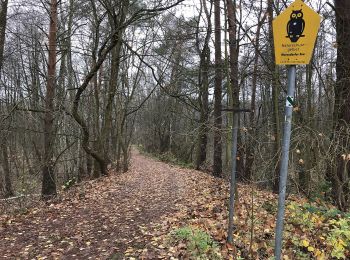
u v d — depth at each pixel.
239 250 5.72
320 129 8.73
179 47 20.50
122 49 24.16
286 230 6.23
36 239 7.20
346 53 8.06
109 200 11.62
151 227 7.77
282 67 12.39
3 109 17.92
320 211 6.81
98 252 6.31
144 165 32.47
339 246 5.11
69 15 19.08
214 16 16.16
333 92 8.81
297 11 3.53
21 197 12.76
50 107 13.19
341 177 7.55
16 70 23.59
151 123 51.38
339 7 8.12
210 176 17.92
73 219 8.87
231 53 8.89
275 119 11.50
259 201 9.06
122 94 26.52
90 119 25.33
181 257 5.62
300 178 8.48
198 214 8.42
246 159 11.19
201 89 15.20
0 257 6.22
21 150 25.55
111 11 13.02
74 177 20.00
